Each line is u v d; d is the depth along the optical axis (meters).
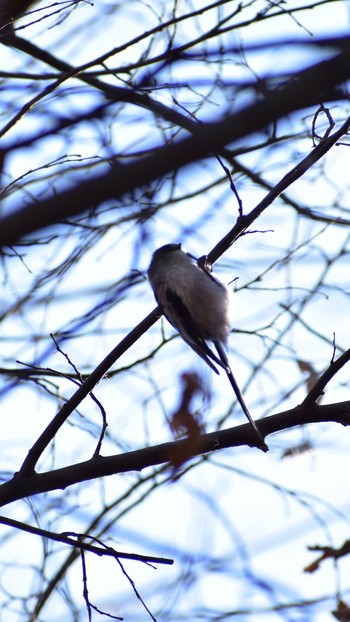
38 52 11.14
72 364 8.66
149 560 7.48
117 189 3.97
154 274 10.22
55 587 10.38
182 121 10.84
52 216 3.90
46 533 7.56
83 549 7.71
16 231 3.85
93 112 8.98
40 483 8.13
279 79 6.92
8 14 8.09
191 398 6.42
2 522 7.57
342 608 9.60
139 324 8.52
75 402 8.29
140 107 11.17
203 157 4.25
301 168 8.87
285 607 10.37
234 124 4.18
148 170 4.04
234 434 8.13
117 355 8.41
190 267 9.78
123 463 8.13
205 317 9.45
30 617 10.08
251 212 9.20
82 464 8.20
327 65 4.33
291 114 4.39
